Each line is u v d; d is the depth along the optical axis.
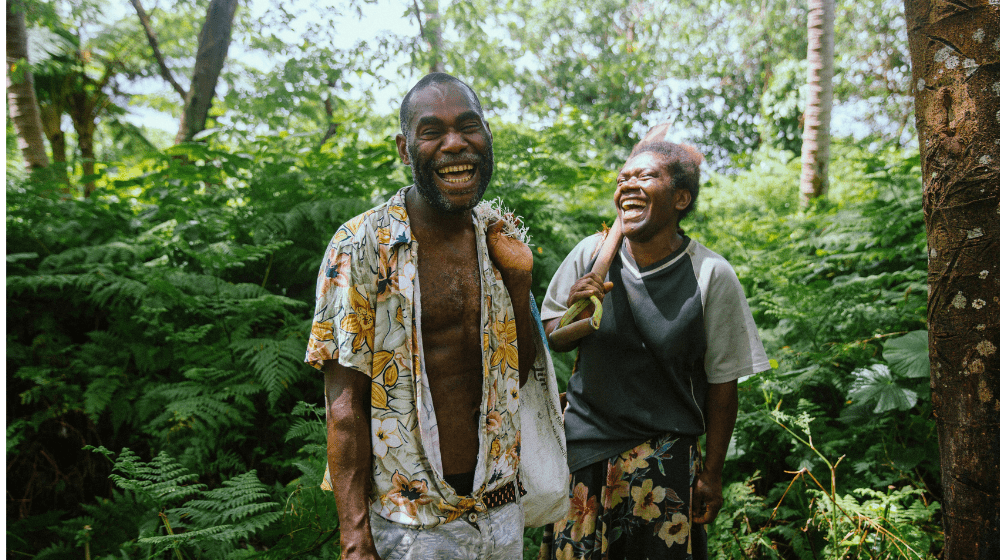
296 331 3.58
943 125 1.42
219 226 4.03
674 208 2.03
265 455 3.32
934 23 1.43
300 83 7.85
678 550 1.97
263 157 4.92
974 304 1.41
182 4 9.95
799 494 2.76
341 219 3.91
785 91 13.41
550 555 2.17
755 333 2.03
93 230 4.13
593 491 2.02
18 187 4.21
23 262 3.78
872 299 3.56
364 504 1.35
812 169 6.54
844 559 2.41
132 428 3.45
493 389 1.47
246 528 2.25
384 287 1.38
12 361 3.43
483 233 1.50
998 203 1.37
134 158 7.50
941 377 1.49
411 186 1.50
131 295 3.60
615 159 7.70
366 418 1.40
